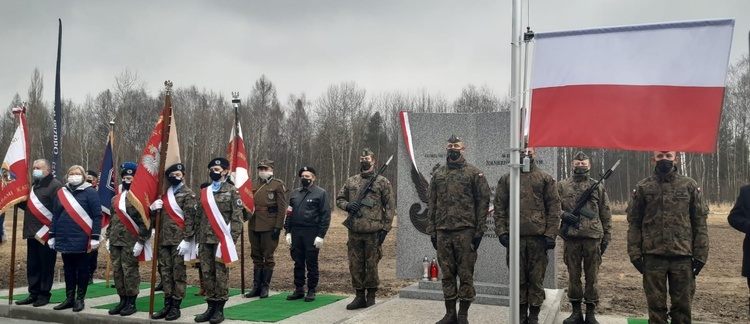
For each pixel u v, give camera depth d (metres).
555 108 5.48
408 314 7.79
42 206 8.59
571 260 7.40
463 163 7.12
